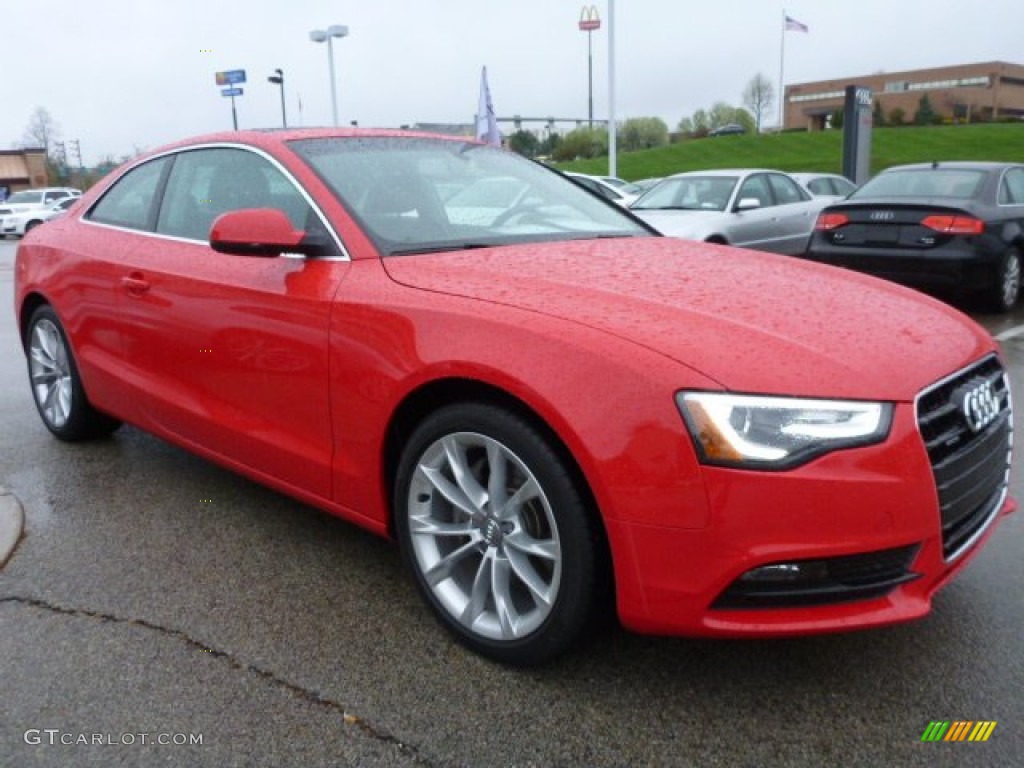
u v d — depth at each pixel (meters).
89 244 4.29
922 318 2.78
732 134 71.75
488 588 2.70
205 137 3.93
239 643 2.81
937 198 8.52
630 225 3.97
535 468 2.45
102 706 2.49
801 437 2.17
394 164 3.58
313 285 3.04
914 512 2.24
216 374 3.47
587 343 2.35
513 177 3.93
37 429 5.12
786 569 2.20
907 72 94.12
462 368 2.53
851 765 2.24
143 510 3.88
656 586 2.28
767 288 2.86
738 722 2.40
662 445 2.21
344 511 3.09
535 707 2.47
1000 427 2.74
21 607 3.04
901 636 2.79
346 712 2.46
